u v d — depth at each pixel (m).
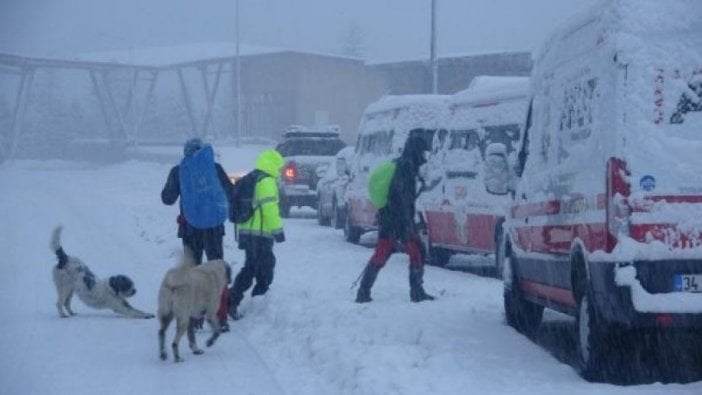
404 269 15.79
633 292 7.24
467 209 15.12
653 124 7.40
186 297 9.20
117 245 18.98
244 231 11.58
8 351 9.66
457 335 9.71
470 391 7.50
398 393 7.45
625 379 8.00
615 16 7.61
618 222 7.33
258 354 9.55
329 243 20.33
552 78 9.35
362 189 19.59
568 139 8.61
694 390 7.34
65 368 8.94
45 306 12.27
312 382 8.31
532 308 10.38
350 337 9.53
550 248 8.99
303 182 27.81
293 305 11.40
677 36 7.49
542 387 7.61
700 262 7.27
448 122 16.44
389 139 18.75
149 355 9.51
